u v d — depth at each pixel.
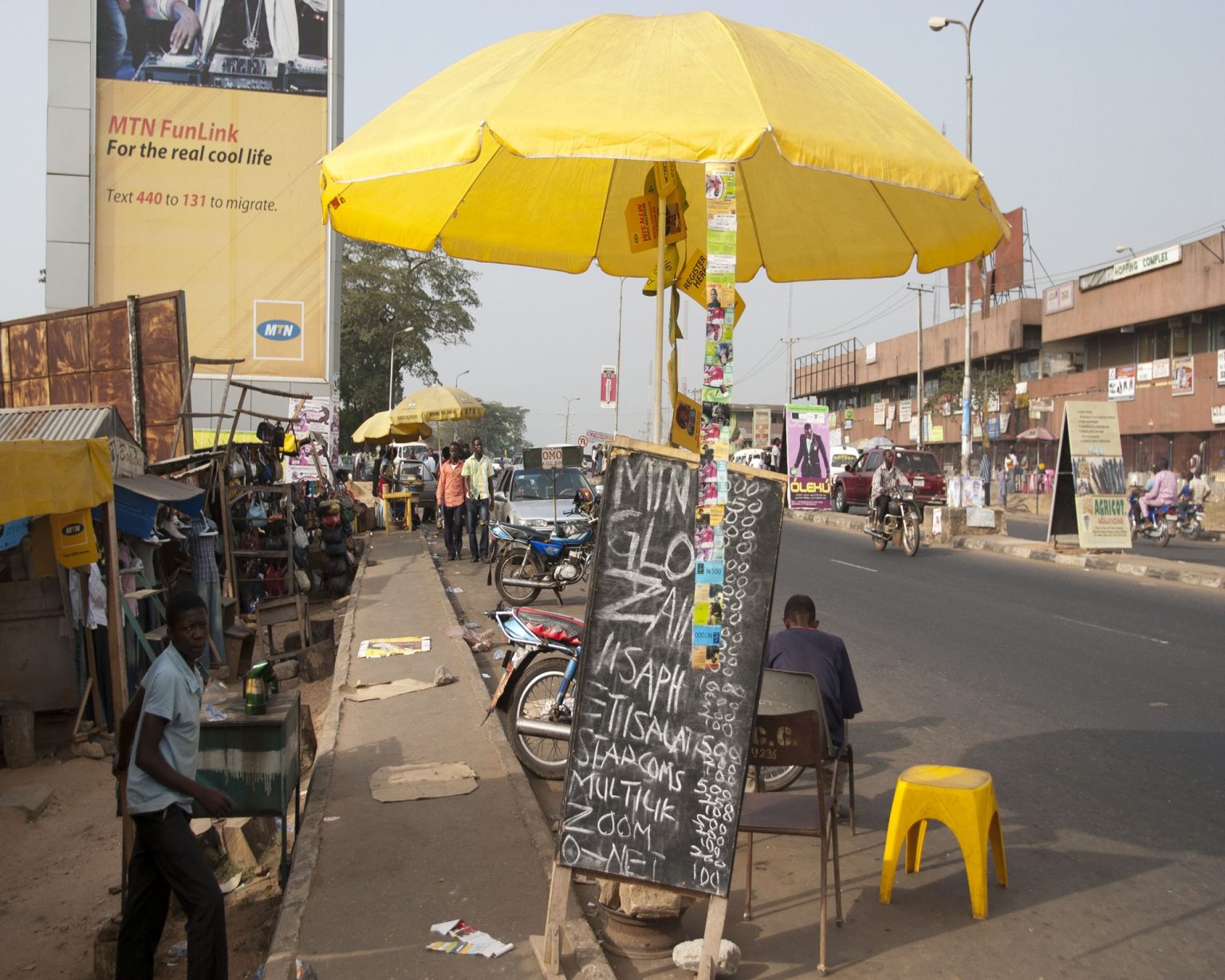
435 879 4.75
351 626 11.88
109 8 22.02
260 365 22.55
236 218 22.41
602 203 6.20
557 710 6.71
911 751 7.13
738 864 5.37
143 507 8.87
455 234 6.14
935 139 4.15
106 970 4.86
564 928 4.17
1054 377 44.09
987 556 19.72
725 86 3.68
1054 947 4.34
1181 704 8.26
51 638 8.34
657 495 3.99
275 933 4.20
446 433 104.69
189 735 4.09
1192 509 24.86
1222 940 4.39
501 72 4.07
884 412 61.62
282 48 22.47
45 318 14.73
